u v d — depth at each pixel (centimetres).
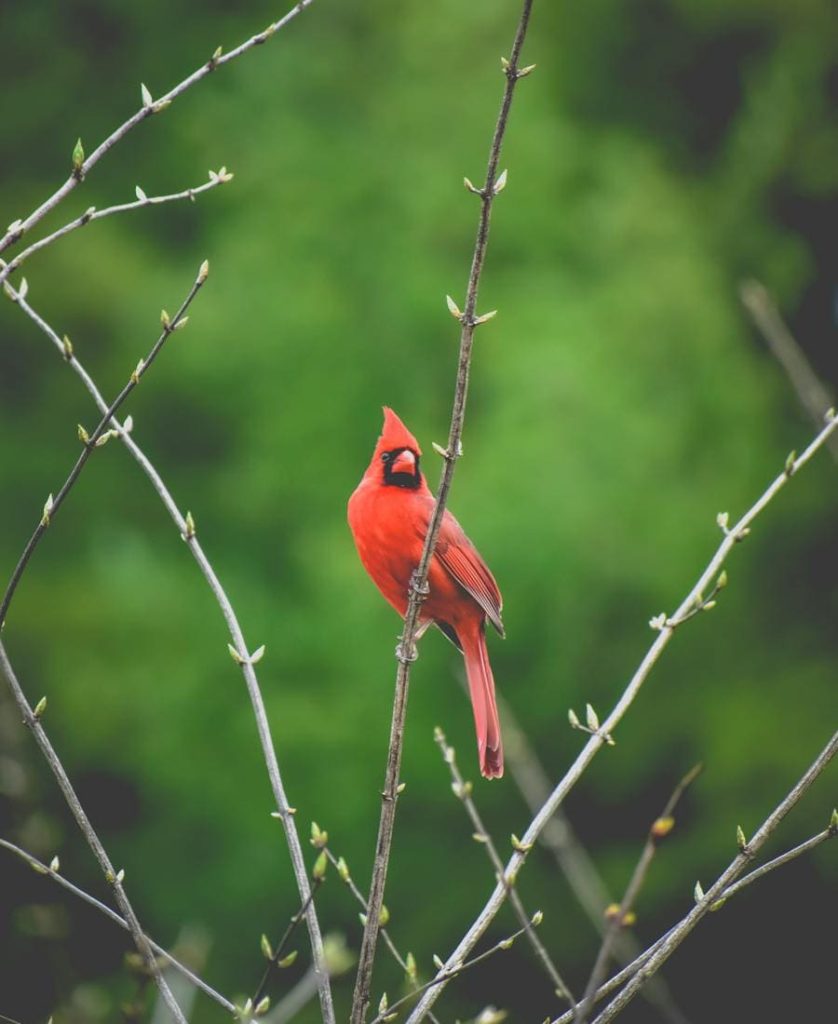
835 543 1419
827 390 1568
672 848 1359
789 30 1574
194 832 1330
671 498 1334
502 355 1352
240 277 1420
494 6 1537
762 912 1404
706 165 1619
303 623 1312
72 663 1341
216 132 1521
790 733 1359
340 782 1302
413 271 1398
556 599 1273
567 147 1470
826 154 1526
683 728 1366
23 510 1438
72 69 1602
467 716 1305
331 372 1381
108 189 1548
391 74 1524
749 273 1529
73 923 1319
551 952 1345
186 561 1384
